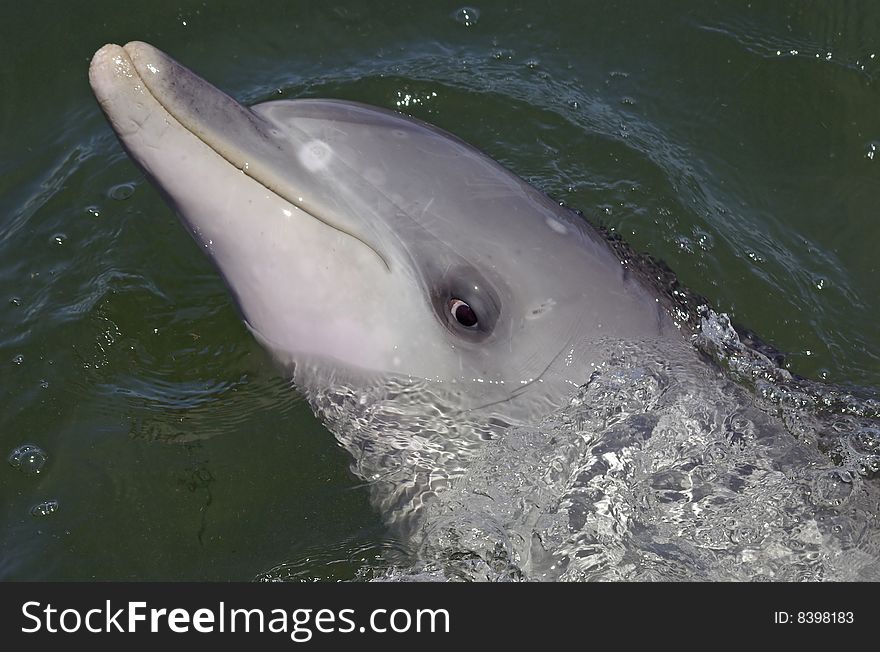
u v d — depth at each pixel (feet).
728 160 25.80
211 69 26.91
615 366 17.17
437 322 16.81
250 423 19.39
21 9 27.43
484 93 26.68
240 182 16.65
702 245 23.93
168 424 19.66
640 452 16.76
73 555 18.08
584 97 26.78
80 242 23.16
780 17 28.04
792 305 23.03
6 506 18.71
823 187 25.41
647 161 25.41
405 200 17.02
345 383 17.66
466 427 17.15
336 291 16.92
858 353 22.36
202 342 21.08
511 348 16.87
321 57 27.32
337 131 17.34
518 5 28.30
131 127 16.49
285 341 17.87
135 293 22.00
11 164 24.93
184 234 23.21
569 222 18.22
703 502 16.55
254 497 18.63
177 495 18.75
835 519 16.43
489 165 18.19
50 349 21.07
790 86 26.94
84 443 19.53
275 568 17.83
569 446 16.83
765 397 17.87
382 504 18.11
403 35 27.84
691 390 17.31
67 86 26.35
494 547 17.16
